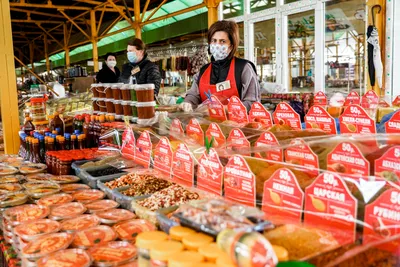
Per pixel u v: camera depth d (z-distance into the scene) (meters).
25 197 1.65
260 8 5.77
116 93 2.56
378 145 1.15
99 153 2.24
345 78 4.73
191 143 1.75
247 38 6.06
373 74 4.07
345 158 1.10
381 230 0.85
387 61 4.08
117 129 2.25
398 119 1.47
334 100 2.75
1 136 3.96
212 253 0.76
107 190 1.63
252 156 1.42
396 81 4.11
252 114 1.98
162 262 0.79
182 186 1.47
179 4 8.53
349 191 0.90
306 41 5.16
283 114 1.80
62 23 13.51
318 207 0.95
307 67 5.20
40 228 1.28
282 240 0.84
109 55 5.25
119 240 1.20
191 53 6.90
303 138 1.36
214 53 2.47
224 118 2.14
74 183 1.90
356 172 1.08
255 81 2.46
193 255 0.78
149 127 2.11
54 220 1.36
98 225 1.30
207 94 2.31
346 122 1.59
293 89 5.47
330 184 0.93
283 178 1.04
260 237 0.72
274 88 4.55
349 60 4.66
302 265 0.71
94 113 2.94
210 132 1.76
